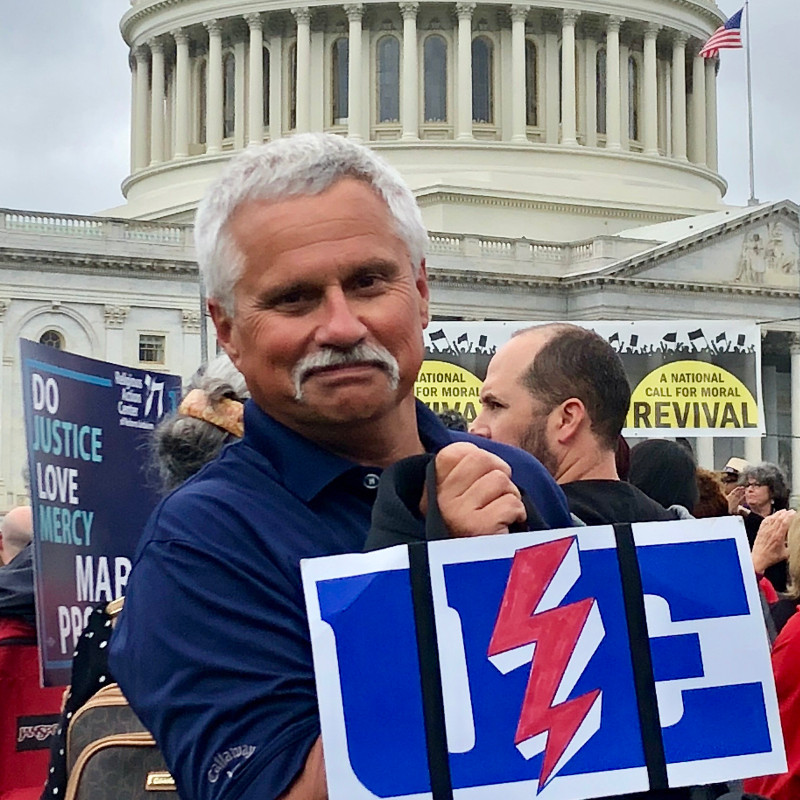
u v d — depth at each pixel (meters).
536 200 92.31
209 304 4.71
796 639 7.84
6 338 73.75
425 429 4.94
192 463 6.16
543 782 4.02
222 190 4.46
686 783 4.14
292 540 4.30
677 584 4.26
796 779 7.74
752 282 85.06
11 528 9.86
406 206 4.52
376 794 3.89
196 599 4.14
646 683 4.16
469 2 95.44
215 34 98.94
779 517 10.84
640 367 21.75
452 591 4.06
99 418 7.31
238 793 3.91
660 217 96.25
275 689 4.00
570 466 7.28
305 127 96.94
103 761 5.27
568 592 4.15
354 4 95.62
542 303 83.44
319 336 4.34
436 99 97.69
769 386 91.69
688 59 106.38
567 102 97.75
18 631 7.64
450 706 3.99
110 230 75.56
